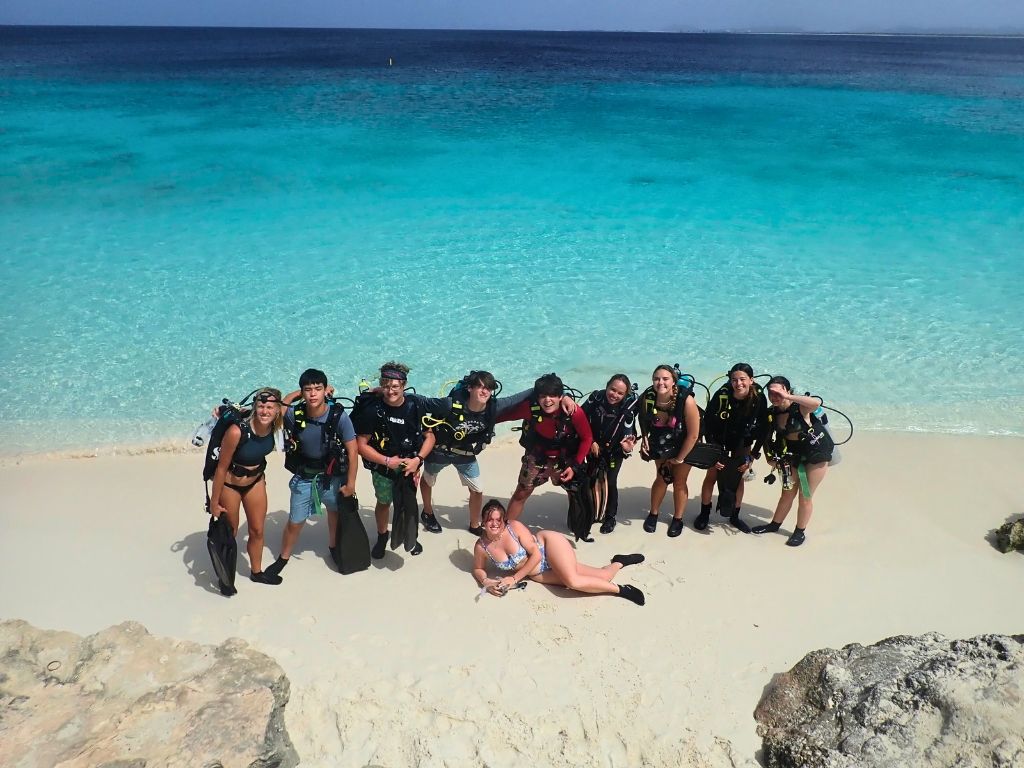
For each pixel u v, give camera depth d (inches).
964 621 232.1
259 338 454.6
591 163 932.0
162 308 494.0
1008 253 611.2
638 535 278.2
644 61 3339.1
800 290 534.6
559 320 483.2
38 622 219.9
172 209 711.7
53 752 156.1
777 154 990.4
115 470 320.8
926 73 2628.0
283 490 309.0
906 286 542.6
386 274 558.6
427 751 179.3
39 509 287.6
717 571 254.4
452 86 1882.4
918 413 380.8
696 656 213.2
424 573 250.4
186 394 392.5
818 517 291.9
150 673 179.2
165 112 1302.9
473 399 245.0
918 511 297.0
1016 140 1080.8
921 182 836.6
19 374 406.6
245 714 167.2
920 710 171.3
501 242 634.2
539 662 208.4
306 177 841.5
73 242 616.4
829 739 174.6
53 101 1454.2
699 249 620.4
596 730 186.7
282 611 228.8
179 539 269.4
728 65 3075.8
